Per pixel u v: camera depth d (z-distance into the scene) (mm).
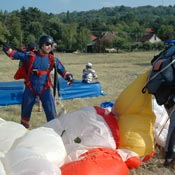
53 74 7125
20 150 4000
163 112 5781
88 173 4137
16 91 9656
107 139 4887
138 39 73062
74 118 5086
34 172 3711
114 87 12891
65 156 4395
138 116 5289
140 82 5367
